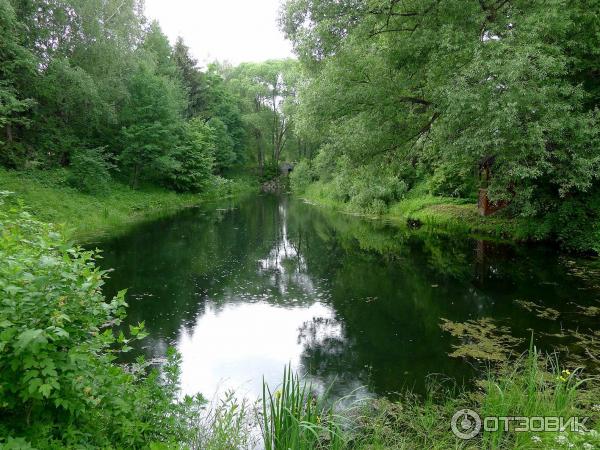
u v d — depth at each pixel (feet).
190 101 118.42
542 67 26.45
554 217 37.11
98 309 8.54
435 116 36.70
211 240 44.98
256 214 70.13
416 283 28.71
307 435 9.96
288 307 24.18
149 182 81.35
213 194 97.50
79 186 55.93
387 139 37.76
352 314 22.95
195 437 10.40
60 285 7.72
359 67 34.73
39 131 58.18
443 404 13.47
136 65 68.28
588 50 31.60
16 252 8.49
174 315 22.57
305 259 37.01
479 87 27.81
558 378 12.44
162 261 34.60
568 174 30.32
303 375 16.08
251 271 32.30
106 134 73.87
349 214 69.26
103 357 9.30
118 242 41.39
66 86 54.70
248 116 137.90
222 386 15.24
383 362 17.01
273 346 18.86
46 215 42.75
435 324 20.94
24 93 53.21
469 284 27.81
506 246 39.11
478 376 15.42
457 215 50.96
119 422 8.46
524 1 31.14
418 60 34.19
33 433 7.18
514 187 37.70
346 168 42.11
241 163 142.10
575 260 32.99
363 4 33.81
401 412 13.05
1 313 6.80
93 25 59.06
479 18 30.14
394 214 63.82
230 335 20.08
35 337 6.42
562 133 29.63
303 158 125.49
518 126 28.02
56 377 6.82
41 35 55.47
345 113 36.65
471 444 10.99
